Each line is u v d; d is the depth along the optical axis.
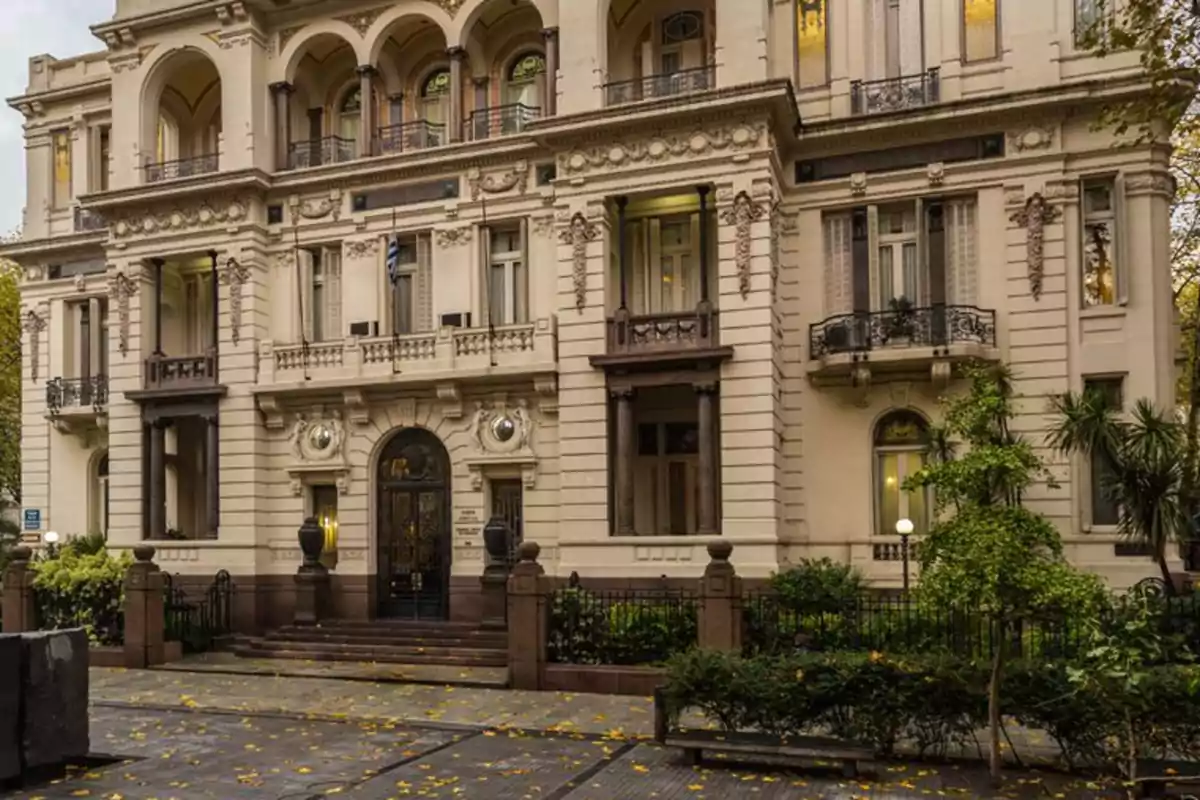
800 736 11.05
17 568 20.88
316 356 23.61
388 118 25.19
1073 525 19.08
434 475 23.03
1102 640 8.86
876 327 20.38
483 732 13.22
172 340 26.08
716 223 21.44
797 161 21.70
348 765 11.46
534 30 23.97
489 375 21.86
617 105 20.89
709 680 11.35
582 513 20.75
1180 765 9.50
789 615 16.53
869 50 21.61
